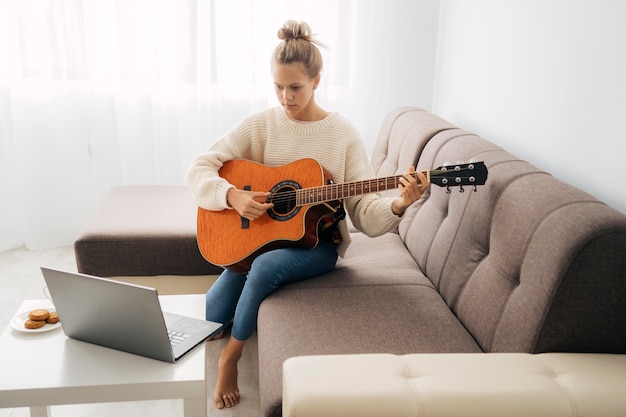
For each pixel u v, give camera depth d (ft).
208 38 11.34
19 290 10.15
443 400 4.30
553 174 7.21
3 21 11.02
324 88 11.57
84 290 5.42
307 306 6.42
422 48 11.51
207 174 7.32
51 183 11.78
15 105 11.26
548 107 7.30
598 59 6.32
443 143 7.72
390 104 11.78
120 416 7.13
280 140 7.40
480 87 9.41
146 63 11.46
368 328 6.02
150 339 5.47
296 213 6.89
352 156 7.28
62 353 5.67
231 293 7.47
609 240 4.83
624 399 4.39
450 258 6.65
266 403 5.19
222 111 11.76
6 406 5.24
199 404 5.47
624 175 5.91
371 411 4.24
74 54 11.25
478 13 9.50
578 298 4.91
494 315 5.63
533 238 5.34
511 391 4.38
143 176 12.03
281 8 11.27
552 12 7.23
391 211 6.59
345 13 11.27
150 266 8.33
